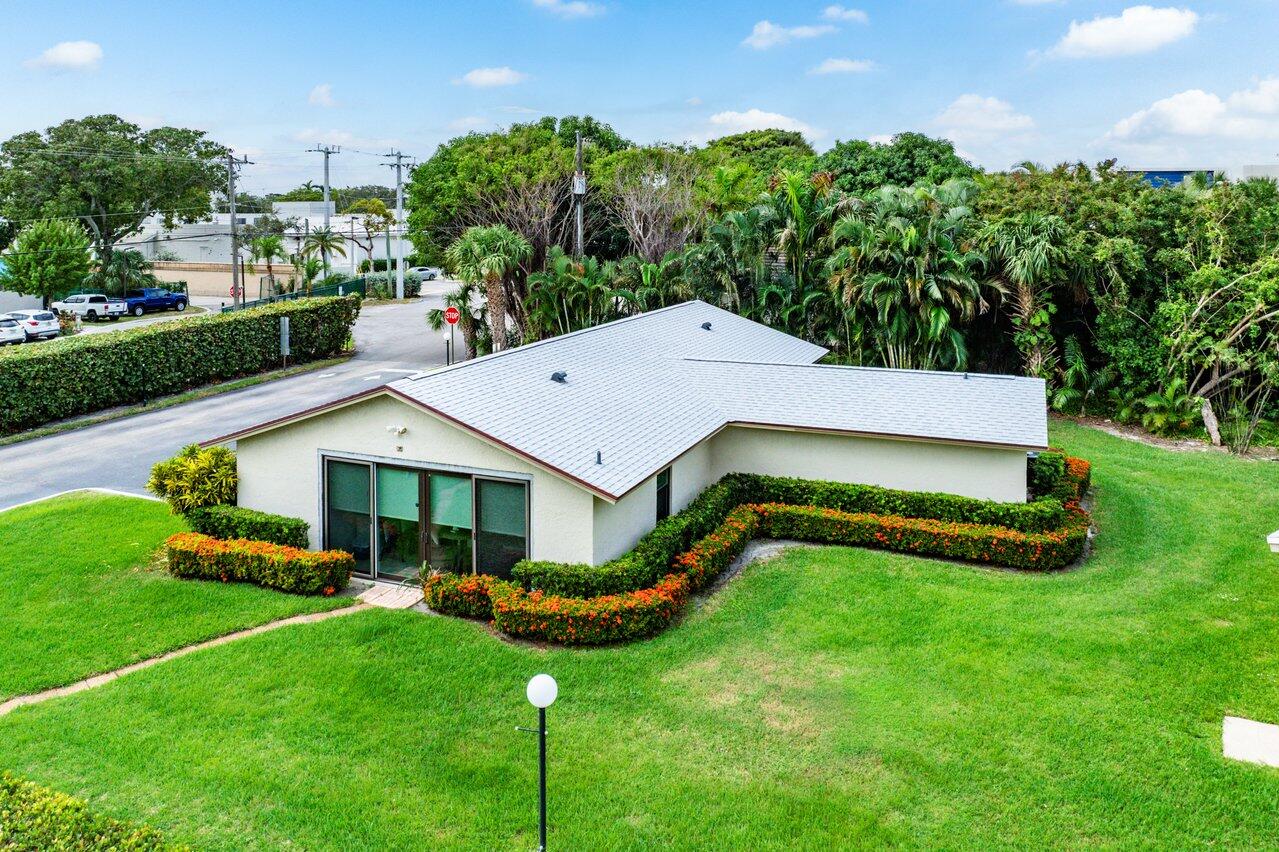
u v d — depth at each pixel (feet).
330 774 35.91
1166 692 41.55
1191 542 62.13
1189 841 32.09
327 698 41.22
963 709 40.34
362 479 55.93
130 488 76.64
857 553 59.88
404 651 45.60
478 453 51.98
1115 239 94.68
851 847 32.04
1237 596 52.70
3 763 36.42
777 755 37.29
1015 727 38.86
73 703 41.04
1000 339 107.45
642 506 56.13
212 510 58.13
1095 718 39.45
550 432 53.78
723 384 72.79
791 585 54.29
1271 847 31.71
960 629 48.11
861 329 98.94
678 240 132.57
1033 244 94.17
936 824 33.12
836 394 68.64
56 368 99.35
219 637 48.08
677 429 61.11
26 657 45.57
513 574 49.73
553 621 46.39
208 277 251.19
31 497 74.54
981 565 57.93
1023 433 59.88
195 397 112.57
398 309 205.98
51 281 180.14
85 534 63.62
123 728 38.96
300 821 33.24
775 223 109.60
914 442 62.39
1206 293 91.71
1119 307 96.07
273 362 130.62
